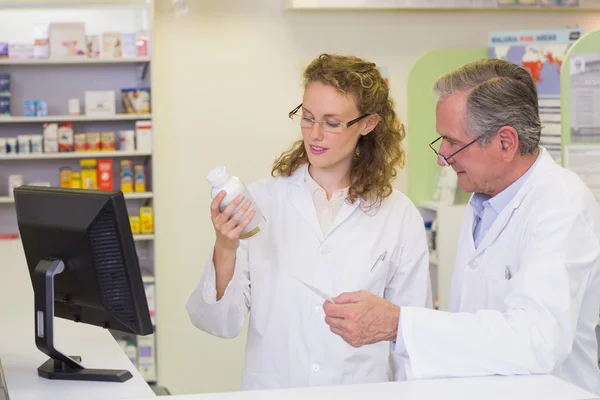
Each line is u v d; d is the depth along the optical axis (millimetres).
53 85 5199
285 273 2273
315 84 2146
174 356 5348
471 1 5148
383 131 2291
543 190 1882
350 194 2297
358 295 1747
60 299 1950
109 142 5008
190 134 5270
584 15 5512
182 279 5328
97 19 5238
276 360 2270
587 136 4203
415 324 1699
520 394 1555
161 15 5199
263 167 5332
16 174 5180
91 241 1794
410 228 2393
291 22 5277
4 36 5188
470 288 2053
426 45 5387
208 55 5250
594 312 1882
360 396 1547
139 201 5320
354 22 5320
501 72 1883
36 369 1950
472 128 1868
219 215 1991
